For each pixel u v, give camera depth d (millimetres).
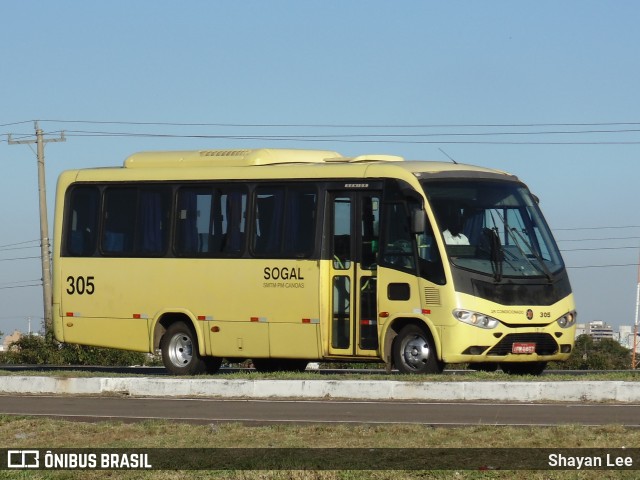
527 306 23750
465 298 23328
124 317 26984
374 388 21422
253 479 13922
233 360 27797
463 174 24422
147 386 23062
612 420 17625
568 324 24344
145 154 27516
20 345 42031
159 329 26719
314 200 25031
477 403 20234
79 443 16672
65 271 27766
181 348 26562
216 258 25969
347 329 24500
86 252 27578
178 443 16281
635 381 20688
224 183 26125
